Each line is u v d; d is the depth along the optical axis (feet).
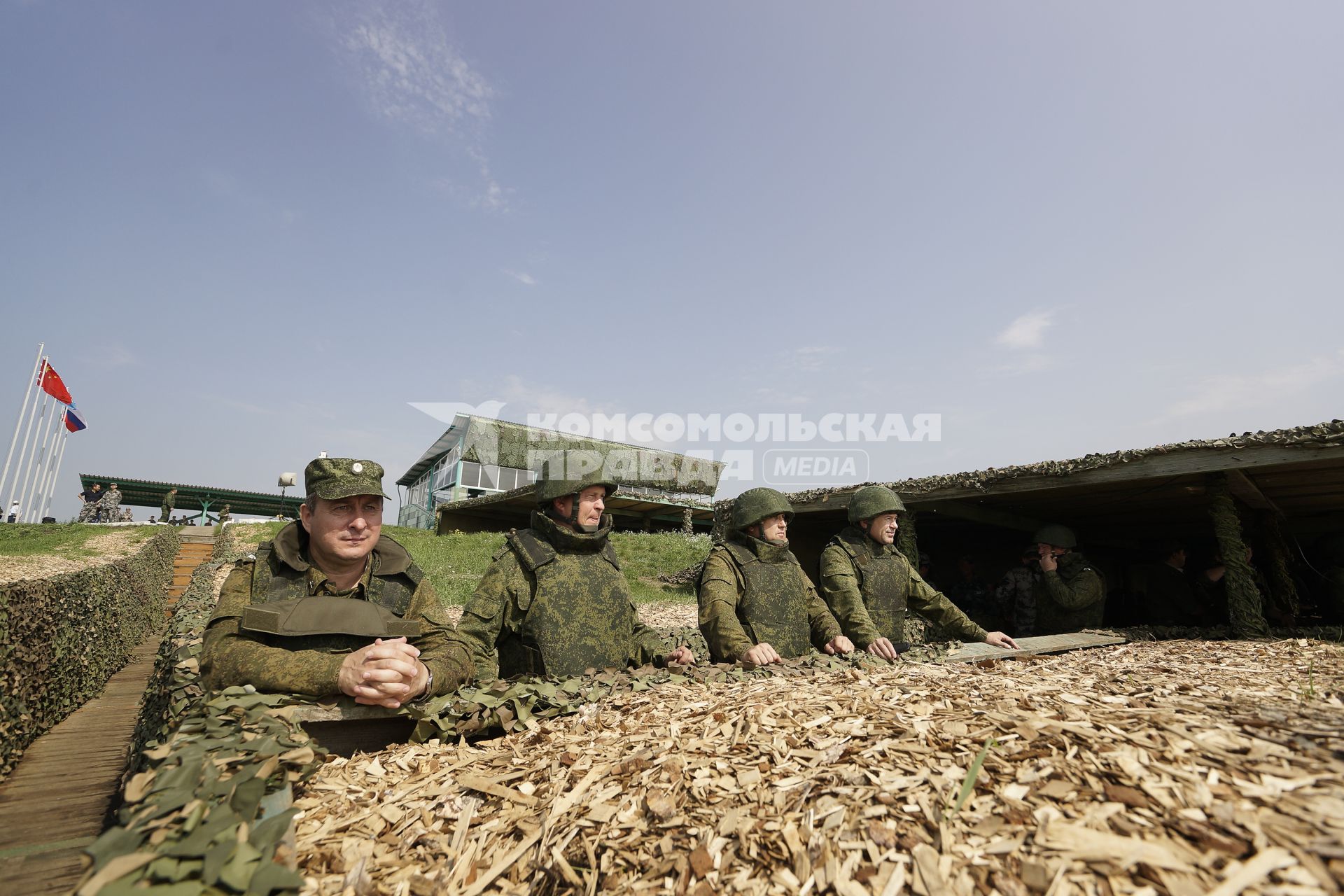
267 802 5.39
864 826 4.91
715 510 35.65
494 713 8.71
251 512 123.24
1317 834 3.91
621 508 72.59
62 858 6.99
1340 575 26.27
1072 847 4.22
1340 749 4.89
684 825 5.48
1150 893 3.75
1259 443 19.66
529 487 56.59
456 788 6.93
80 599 19.20
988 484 25.80
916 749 6.03
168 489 110.11
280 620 8.27
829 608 15.81
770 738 7.00
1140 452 22.02
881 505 16.81
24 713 13.97
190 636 11.79
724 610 13.30
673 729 7.80
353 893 4.98
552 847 5.55
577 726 8.73
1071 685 8.54
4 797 11.35
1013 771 5.29
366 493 8.89
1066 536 22.18
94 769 13.20
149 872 3.84
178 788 4.80
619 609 12.86
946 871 4.28
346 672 7.81
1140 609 32.17
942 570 43.98
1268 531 27.30
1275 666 11.41
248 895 3.91
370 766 7.60
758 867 4.79
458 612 38.32
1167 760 5.06
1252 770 4.75
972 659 13.60
